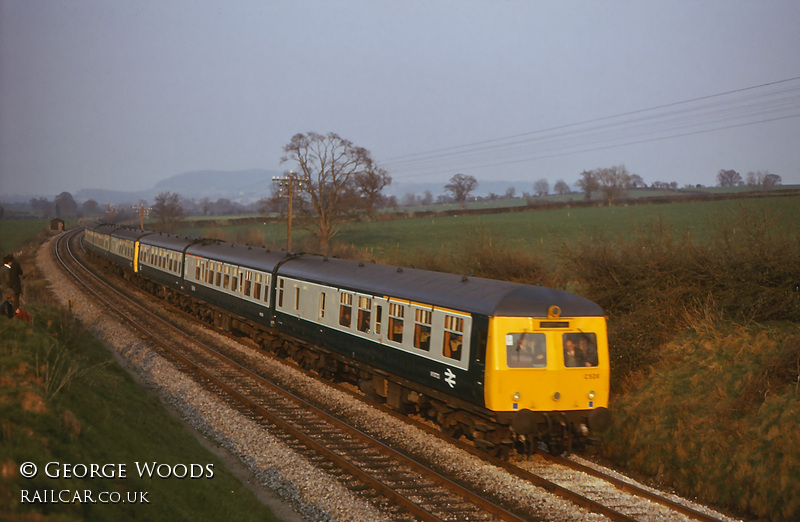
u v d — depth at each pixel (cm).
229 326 2336
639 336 1581
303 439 1199
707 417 1207
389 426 1287
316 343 1684
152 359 1808
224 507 834
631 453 1224
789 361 1224
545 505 930
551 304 1100
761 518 962
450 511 906
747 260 1587
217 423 1291
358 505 916
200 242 2747
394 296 1353
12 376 949
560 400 1095
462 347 1138
